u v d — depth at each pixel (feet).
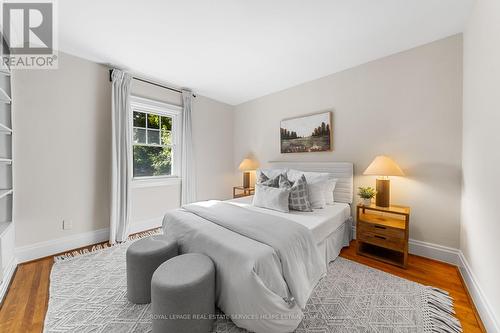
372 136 8.68
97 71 8.92
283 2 5.54
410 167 7.77
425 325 4.46
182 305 3.90
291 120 11.47
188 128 12.05
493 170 4.28
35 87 7.46
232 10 5.84
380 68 8.44
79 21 6.28
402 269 6.73
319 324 4.51
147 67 9.37
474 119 5.48
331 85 9.96
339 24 6.44
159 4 5.60
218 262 4.66
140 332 4.35
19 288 5.80
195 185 12.62
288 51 8.00
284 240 4.86
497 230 4.10
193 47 7.75
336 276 6.33
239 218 6.14
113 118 8.94
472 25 5.73
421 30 6.70
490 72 4.43
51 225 7.85
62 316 4.75
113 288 5.80
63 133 8.09
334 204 9.01
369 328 4.40
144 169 10.82
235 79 10.70
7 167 6.91
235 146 15.02
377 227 7.30
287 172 10.27
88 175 8.73
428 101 7.38
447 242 7.08
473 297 5.16
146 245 5.50
